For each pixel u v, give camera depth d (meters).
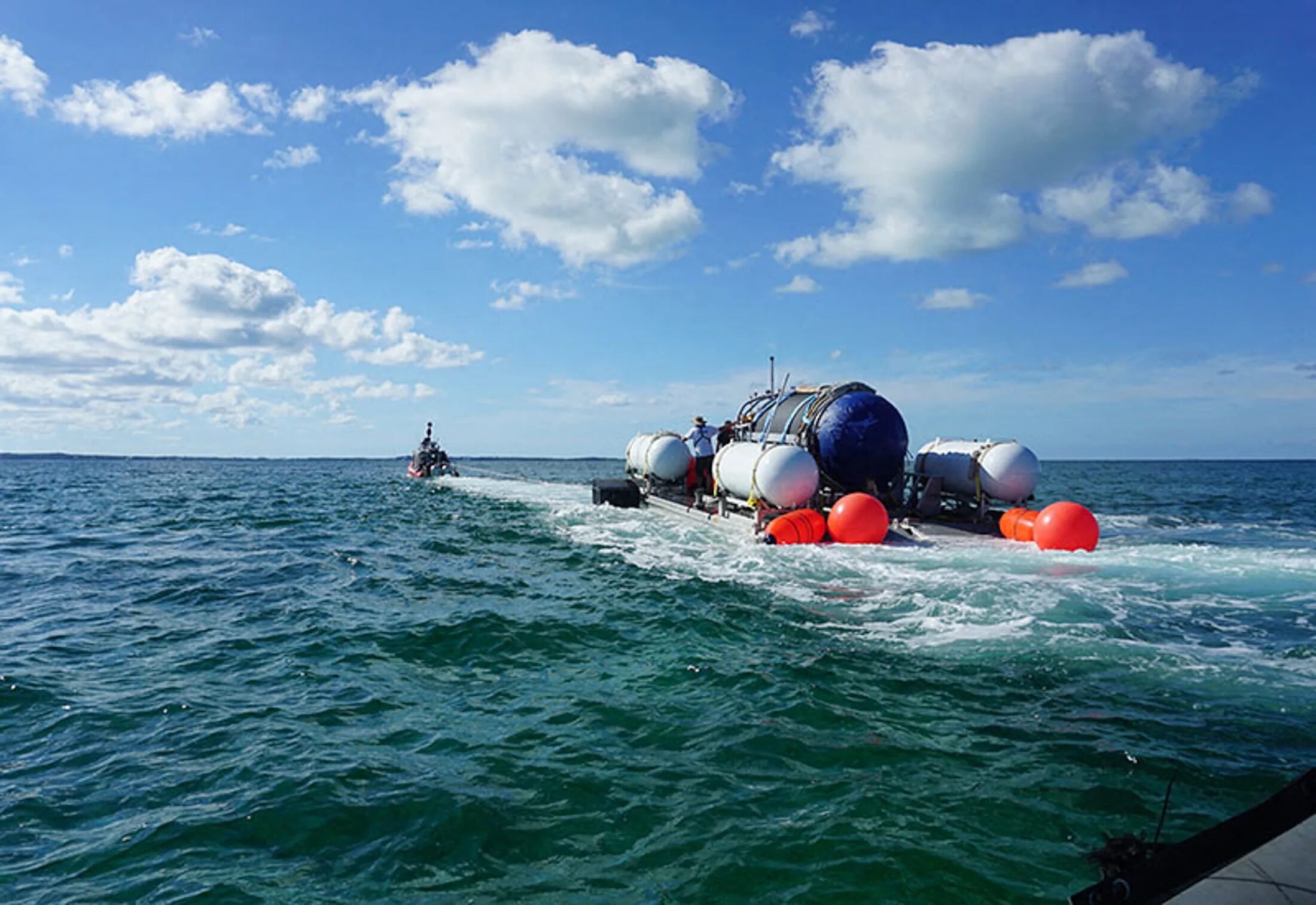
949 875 4.65
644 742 6.79
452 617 11.61
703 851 5.00
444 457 61.56
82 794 6.02
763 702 7.64
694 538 18.91
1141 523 22.05
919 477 19.94
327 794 5.88
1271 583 12.59
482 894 4.61
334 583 14.83
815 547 15.69
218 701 8.16
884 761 6.25
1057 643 9.35
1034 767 6.07
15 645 10.47
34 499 39.75
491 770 6.28
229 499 38.81
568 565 16.12
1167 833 5.06
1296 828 3.79
